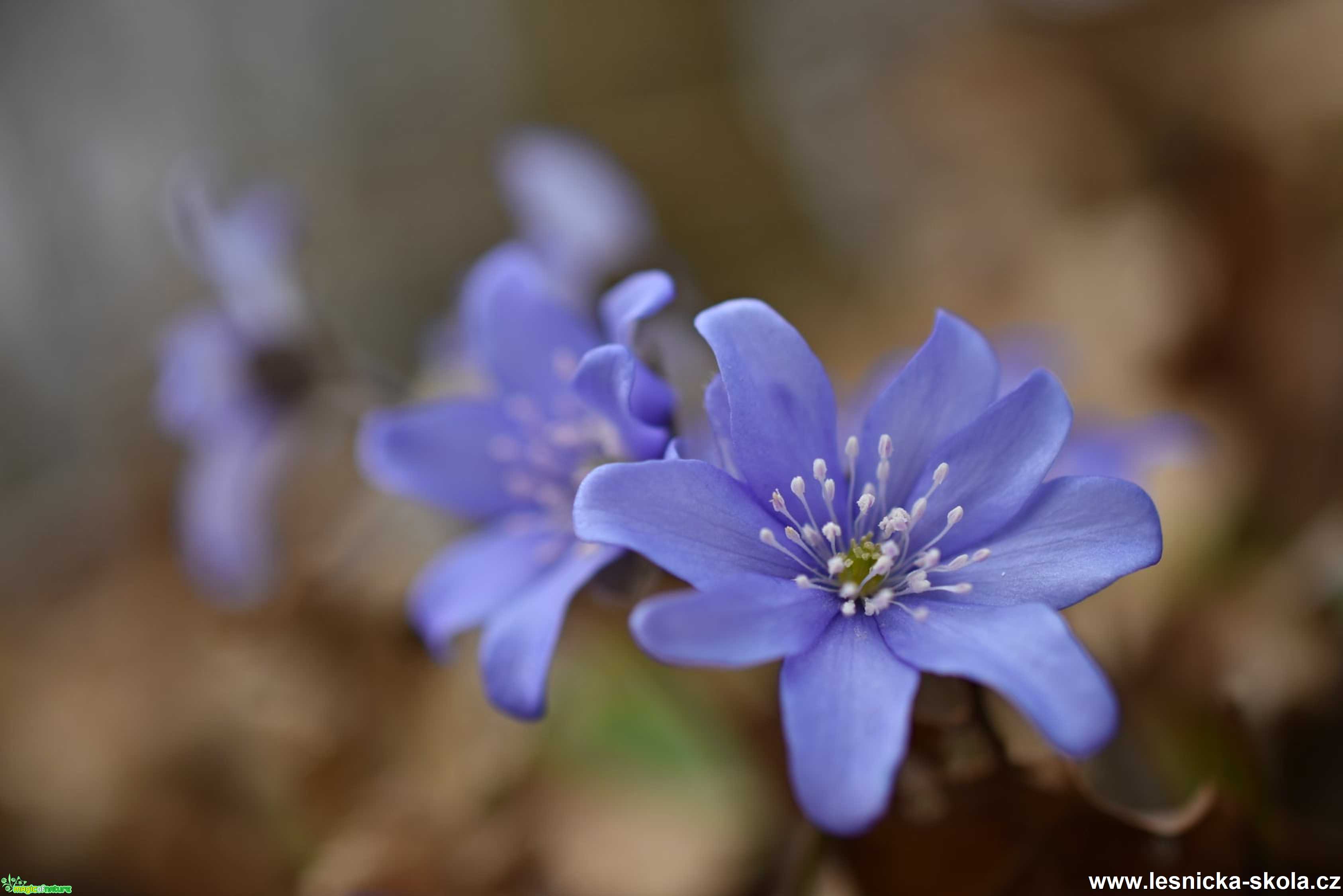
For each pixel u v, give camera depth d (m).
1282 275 0.24
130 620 0.27
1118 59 0.30
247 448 0.20
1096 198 0.29
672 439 0.15
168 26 0.36
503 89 0.39
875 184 0.36
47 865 0.21
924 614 0.15
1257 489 0.21
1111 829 0.17
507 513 0.17
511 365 0.17
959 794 0.17
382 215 0.36
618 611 0.19
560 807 0.19
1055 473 0.18
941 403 0.15
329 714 0.21
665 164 0.37
